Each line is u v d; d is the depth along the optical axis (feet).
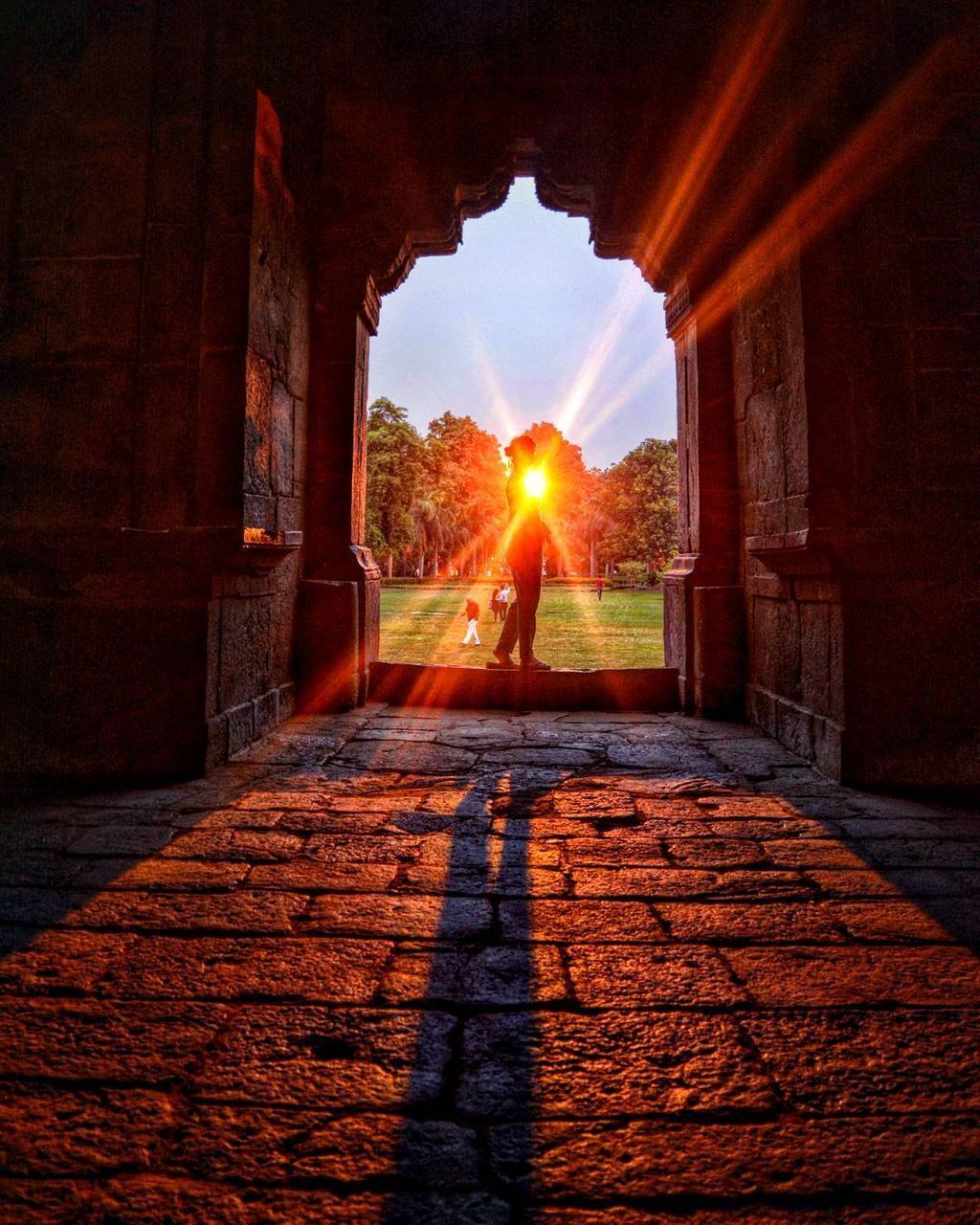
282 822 10.09
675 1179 4.06
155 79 14.07
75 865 8.53
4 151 14.03
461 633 50.01
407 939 6.85
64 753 12.51
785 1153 4.25
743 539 17.62
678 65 18.31
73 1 14.32
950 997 5.93
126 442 13.61
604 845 9.29
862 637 12.17
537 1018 5.60
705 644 17.51
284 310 16.52
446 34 18.84
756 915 7.38
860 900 7.73
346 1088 4.79
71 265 13.85
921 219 13.74
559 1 18.74
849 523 13.26
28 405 13.71
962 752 11.98
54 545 12.42
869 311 13.61
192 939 6.80
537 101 18.67
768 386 15.62
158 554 12.34
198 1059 5.07
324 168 18.72
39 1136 4.33
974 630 12.14
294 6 17.24
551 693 18.81
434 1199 3.91
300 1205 3.86
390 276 19.47
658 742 15.01
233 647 13.87
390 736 15.42
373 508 129.39
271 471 15.69
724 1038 5.36
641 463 170.91
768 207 15.66
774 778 12.46
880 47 14.08
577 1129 4.44
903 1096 4.75
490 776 12.43
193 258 13.76
